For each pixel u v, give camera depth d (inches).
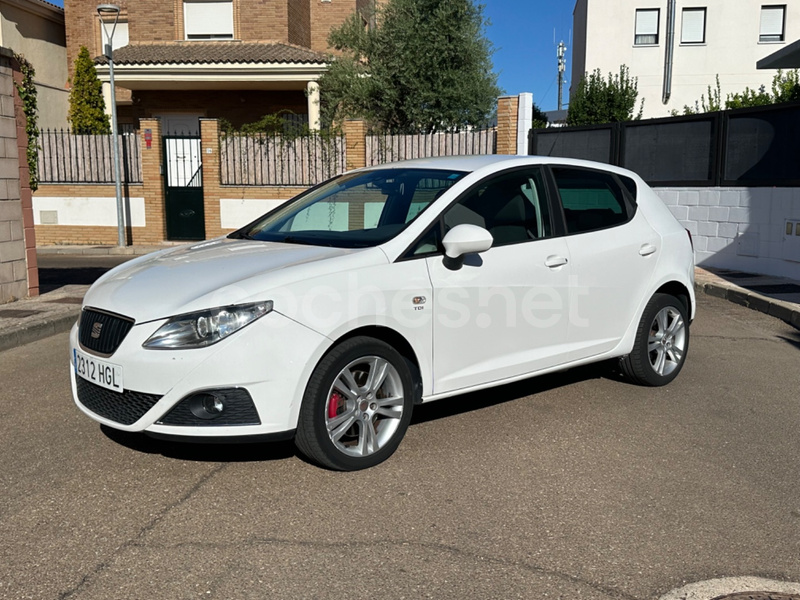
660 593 112.9
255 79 823.7
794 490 150.2
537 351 187.2
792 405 205.5
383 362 156.4
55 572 117.5
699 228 479.5
